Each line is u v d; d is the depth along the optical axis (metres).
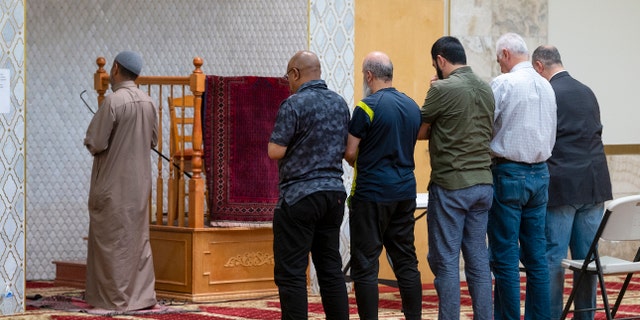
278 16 11.95
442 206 7.54
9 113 9.27
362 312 7.54
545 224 8.43
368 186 7.48
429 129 7.68
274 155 7.28
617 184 13.93
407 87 11.79
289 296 7.30
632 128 14.01
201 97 10.30
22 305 9.36
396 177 7.52
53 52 12.31
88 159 12.54
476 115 7.52
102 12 12.38
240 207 10.44
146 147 9.62
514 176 7.74
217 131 10.38
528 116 7.72
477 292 7.64
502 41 8.01
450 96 7.46
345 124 7.53
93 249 9.57
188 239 10.26
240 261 10.49
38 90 12.28
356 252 7.56
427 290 11.48
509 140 7.73
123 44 12.39
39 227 12.31
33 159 12.28
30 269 12.27
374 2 11.46
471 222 7.62
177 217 10.91
